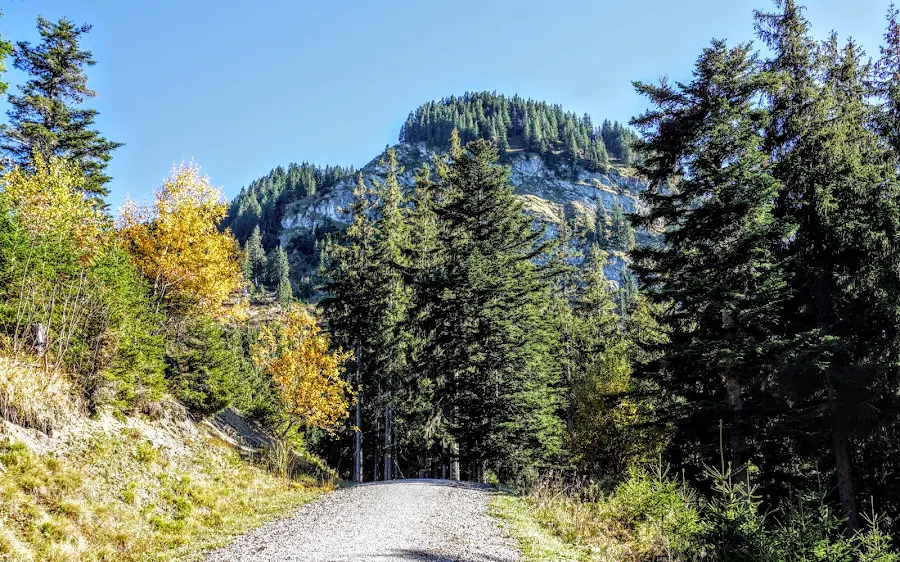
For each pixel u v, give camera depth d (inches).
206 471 641.6
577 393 1253.1
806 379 652.7
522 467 940.6
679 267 682.8
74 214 664.4
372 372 1249.4
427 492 686.5
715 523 377.4
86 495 424.8
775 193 623.8
